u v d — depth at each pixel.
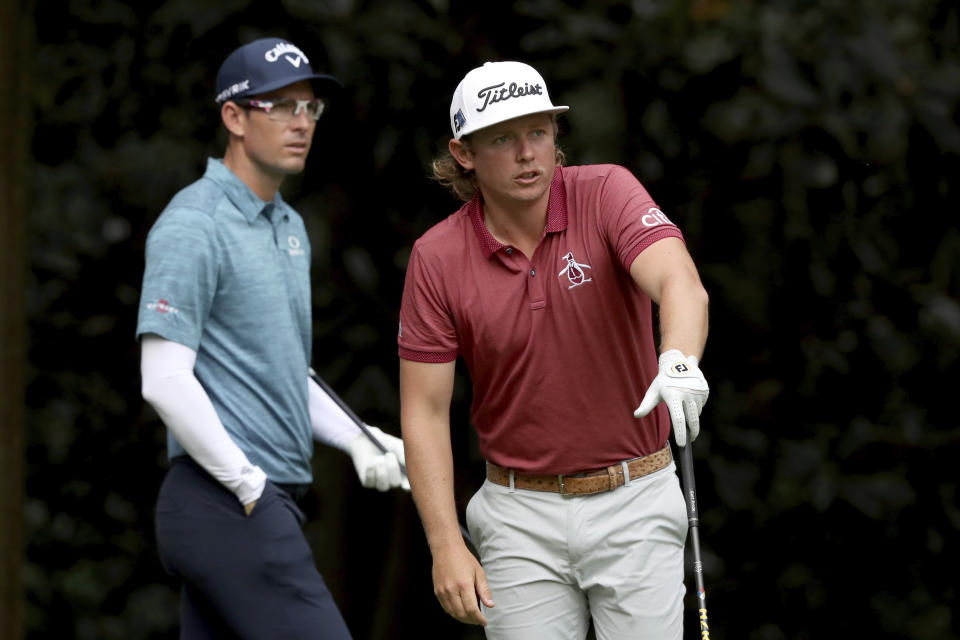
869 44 21.31
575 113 21.23
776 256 23.47
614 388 12.88
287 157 15.00
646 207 12.34
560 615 13.36
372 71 20.80
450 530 13.15
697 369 11.10
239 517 14.38
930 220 23.58
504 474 13.38
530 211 12.65
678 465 24.59
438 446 13.33
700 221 22.98
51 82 24.67
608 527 13.00
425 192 22.73
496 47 21.91
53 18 24.47
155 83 23.81
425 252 13.02
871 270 23.84
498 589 13.45
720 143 21.83
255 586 14.38
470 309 12.86
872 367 24.44
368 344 22.92
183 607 15.04
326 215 22.75
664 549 13.14
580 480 13.05
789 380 24.50
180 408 14.01
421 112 21.53
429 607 28.02
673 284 11.80
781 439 24.64
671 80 21.25
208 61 21.53
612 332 12.75
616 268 12.66
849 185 22.62
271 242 14.93
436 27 21.38
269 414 14.80
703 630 12.66
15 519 22.12
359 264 22.50
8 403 21.88
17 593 22.19
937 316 24.14
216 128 23.28
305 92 15.10
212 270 14.35
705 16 21.53
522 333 12.77
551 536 13.13
